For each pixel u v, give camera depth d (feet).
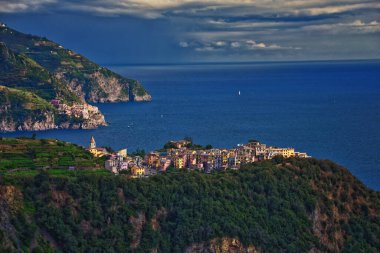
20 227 653.30
